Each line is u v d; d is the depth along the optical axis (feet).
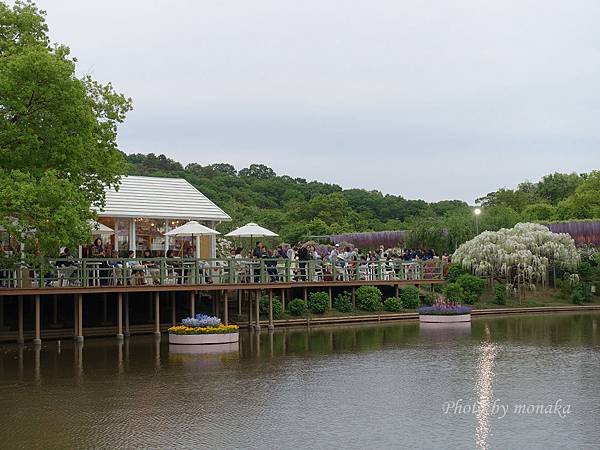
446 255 155.22
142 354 76.13
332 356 75.20
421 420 48.26
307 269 109.50
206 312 104.53
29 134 76.02
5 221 74.28
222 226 179.11
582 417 48.88
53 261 84.38
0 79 73.00
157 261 91.61
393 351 79.05
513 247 137.90
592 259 149.48
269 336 93.56
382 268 121.80
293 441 43.34
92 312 98.53
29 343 84.43
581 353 76.84
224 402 53.42
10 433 45.09
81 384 59.77
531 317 120.98
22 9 80.53
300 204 227.61
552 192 266.36
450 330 100.53
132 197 109.60
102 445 42.57
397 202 274.57
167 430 45.73
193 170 270.46
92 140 82.58
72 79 78.48
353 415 49.62
